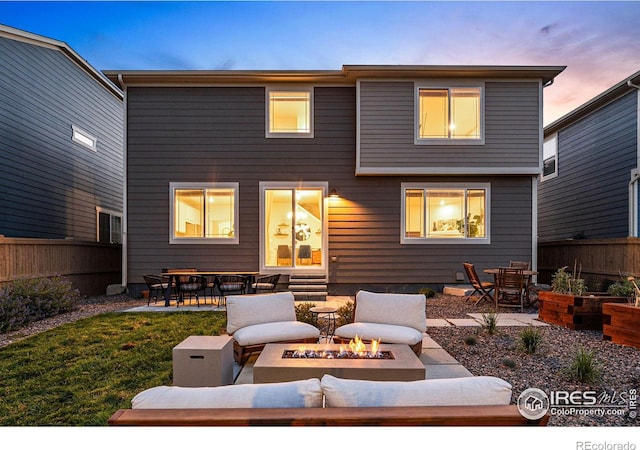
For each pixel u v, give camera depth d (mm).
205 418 1422
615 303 5219
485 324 5523
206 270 9016
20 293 6117
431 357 4102
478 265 9039
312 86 9109
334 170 9117
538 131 8703
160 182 9016
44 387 3309
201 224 9062
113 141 13438
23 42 9031
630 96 9594
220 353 3197
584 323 5375
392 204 9102
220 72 8633
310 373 2830
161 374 3611
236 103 9094
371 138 8703
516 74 8555
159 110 9016
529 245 9039
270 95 9141
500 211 9078
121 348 4434
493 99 8742
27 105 9164
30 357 4082
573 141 12141
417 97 8711
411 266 9062
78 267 9062
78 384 3377
